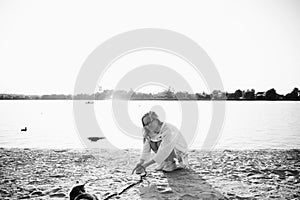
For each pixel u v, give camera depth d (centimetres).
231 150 564
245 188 335
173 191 324
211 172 403
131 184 349
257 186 342
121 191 322
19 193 323
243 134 776
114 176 389
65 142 682
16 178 380
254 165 441
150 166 443
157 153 385
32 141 695
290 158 490
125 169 426
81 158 497
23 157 503
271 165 441
